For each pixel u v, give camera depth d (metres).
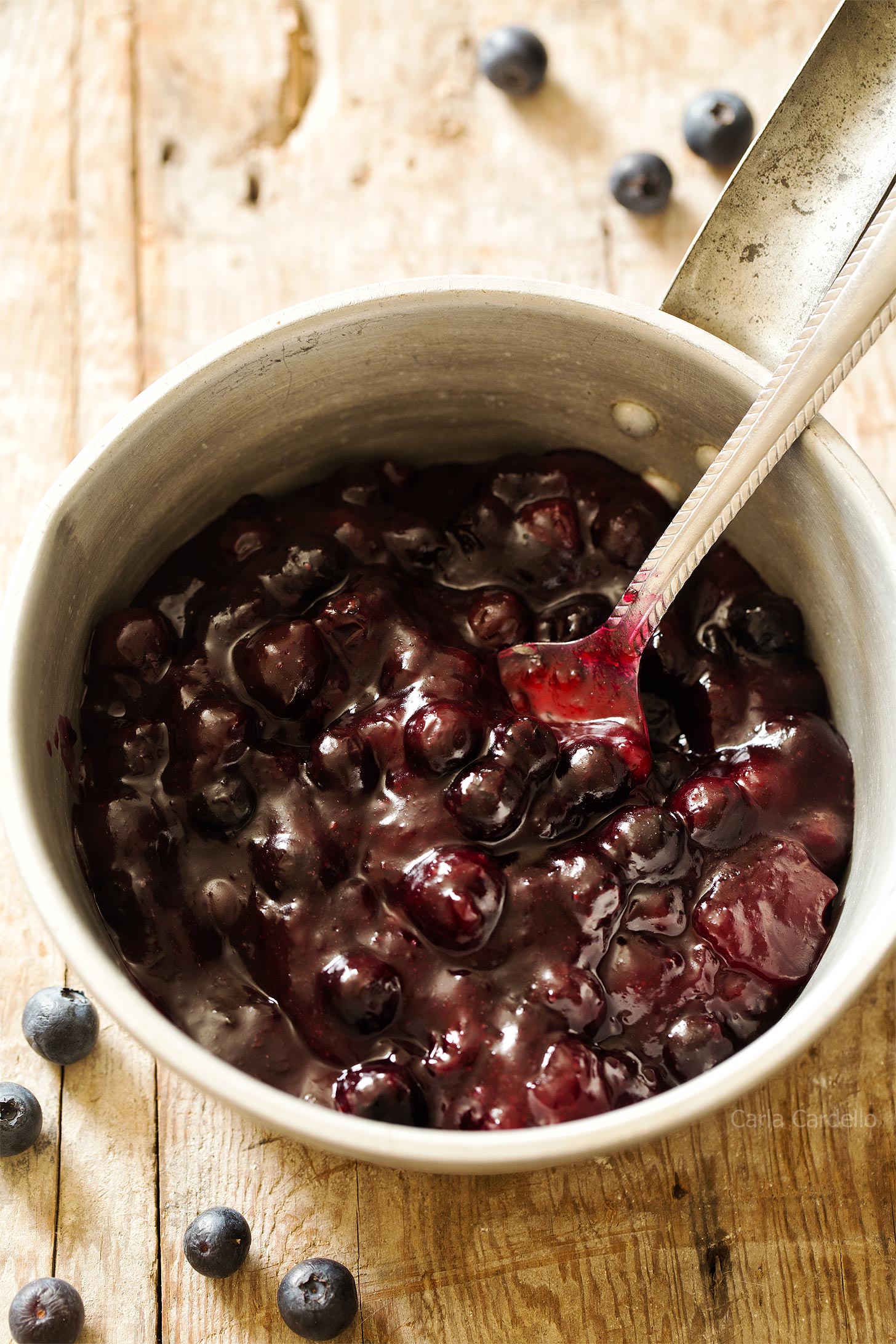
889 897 0.46
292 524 0.52
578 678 0.50
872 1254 0.51
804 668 0.52
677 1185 0.51
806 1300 0.50
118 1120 0.52
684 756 0.51
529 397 0.53
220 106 0.61
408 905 0.48
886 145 0.48
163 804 0.49
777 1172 0.51
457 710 0.48
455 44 0.62
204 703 0.49
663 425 0.52
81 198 0.60
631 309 0.49
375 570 0.51
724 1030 0.48
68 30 0.62
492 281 0.50
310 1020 0.47
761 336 0.50
